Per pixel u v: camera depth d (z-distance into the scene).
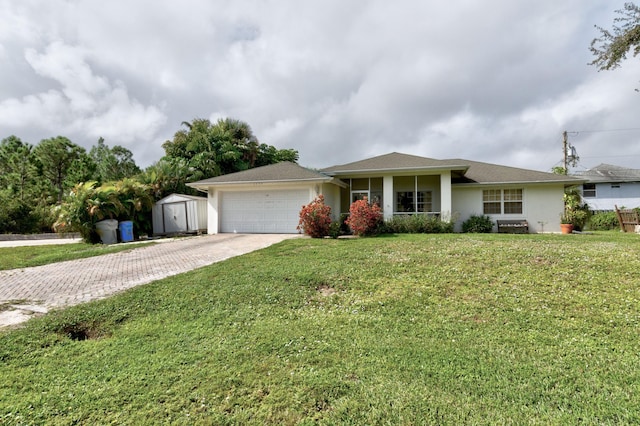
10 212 19.23
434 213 14.77
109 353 3.66
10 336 4.02
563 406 2.61
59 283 6.68
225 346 3.79
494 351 3.58
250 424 2.45
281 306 5.14
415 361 3.40
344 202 18.23
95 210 13.76
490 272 6.28
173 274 7.22
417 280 6.05
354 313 4.82
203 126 30.69
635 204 26.16
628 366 3.19
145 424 2.45
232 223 15.72
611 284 5.41
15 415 2.57
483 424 2.40
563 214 15.20
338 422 2.45
